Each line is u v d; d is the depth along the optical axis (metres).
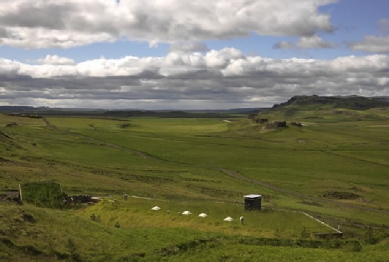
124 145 194.12
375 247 41.38
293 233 46.66
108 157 154.88
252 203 59.75
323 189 110.19
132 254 33.00
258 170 142.00
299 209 74.50
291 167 151.00
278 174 134.38
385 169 149.88
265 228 48.41
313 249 38.47
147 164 145.88
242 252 35.72
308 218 55.91
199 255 34.31
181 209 55.94
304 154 184.12
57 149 159.00
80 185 75.38
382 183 124.94
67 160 127.25
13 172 75.88
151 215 51.34
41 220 36.00
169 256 33.72
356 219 73.06
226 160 164.75
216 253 34.94
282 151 192.38
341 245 42.19
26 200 54.66
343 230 54.91
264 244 39.94
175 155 173.38
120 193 72.38
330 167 152.38
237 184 114.00
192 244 36.75
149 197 71.25
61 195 59.91
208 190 96.00
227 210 57.53
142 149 184.88
